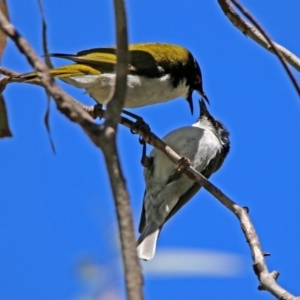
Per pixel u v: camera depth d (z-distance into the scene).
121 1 4.51
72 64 10.94
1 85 8.44
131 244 3.80
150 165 12.83
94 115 11.01
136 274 3.72
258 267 6.43
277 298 6.06
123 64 4.42
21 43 4.52
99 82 10.83
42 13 6.73
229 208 8.16
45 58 6.80
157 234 12.48
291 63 9.05
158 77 12.44
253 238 7.52
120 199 3.90
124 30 4.49
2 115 8.78
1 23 4.55
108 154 4.04
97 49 11.39
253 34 9.16
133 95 12.25
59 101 4.29
